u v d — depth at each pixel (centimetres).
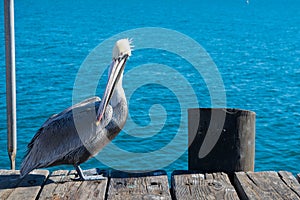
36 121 1688
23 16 7712
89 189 531
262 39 5125
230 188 524
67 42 4347
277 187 519
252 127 565
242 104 2098
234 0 16075
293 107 2019
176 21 7494
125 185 538
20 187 534
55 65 2945
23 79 2450
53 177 567
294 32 6041
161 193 515
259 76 2786
